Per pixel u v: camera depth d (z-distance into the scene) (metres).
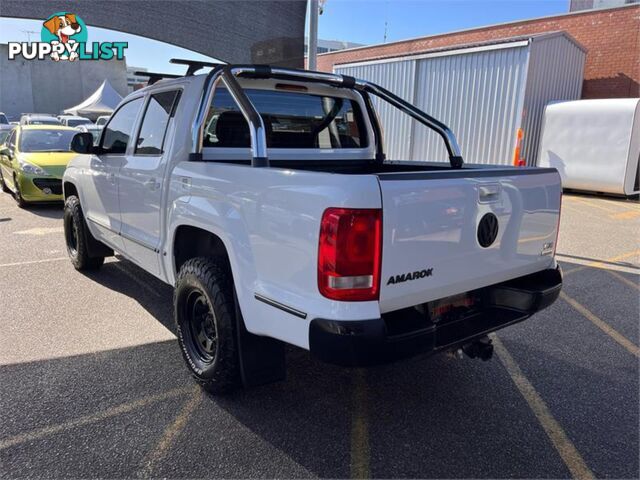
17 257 6.43
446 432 2.89
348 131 4.49
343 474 2.52
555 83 12.11
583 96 14.63
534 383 3.48
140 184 3.88
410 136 13.01
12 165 10.07
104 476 2.46
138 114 4.17
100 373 3.47
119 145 4.54
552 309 4.93
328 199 2.25
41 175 9.40
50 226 8.30
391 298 2.37
